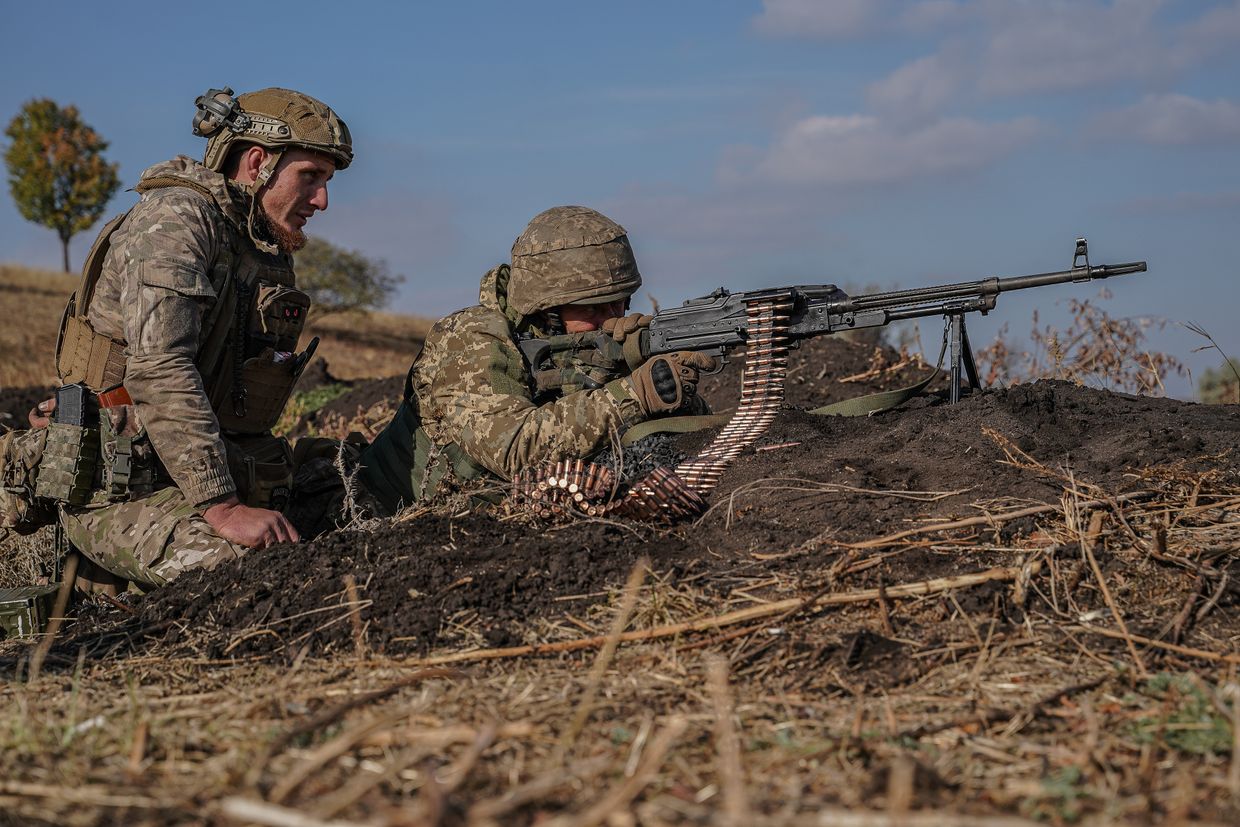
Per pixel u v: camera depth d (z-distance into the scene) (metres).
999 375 7.92
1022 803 2.28
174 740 2.69
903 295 4.95
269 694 3.13
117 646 3.88
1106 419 4.89
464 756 2.47
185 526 4.62
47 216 50.84
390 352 33.78
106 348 4.75
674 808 2.20
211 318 4.81
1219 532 3.75
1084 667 3.10
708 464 4.62
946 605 3.43
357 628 3.63
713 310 5.04
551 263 5.15
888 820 1.92
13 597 4.47
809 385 8.84
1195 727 2.58
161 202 4.69
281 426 10.71
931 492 4.19
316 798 2.29
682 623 3.38
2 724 2.84
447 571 3.92
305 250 38.16
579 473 4.36
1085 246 4.69
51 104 51.38
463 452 5.10
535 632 3.54
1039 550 3.61
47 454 4.72
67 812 2.26
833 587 3.56
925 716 2.82
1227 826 2.11
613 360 5.21
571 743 2.60
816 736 2.67
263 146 4.89
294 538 4.62
